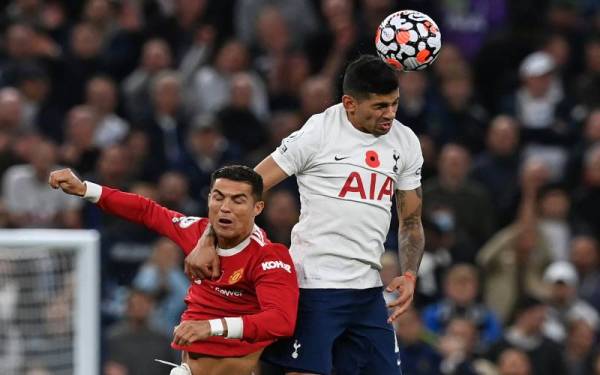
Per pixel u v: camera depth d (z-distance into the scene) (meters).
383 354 24.73
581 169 51.78
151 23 56.47
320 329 24.17
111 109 52.53
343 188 24.14
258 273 23.64
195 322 22.61
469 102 54.41
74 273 34.31
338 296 24.22
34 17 57.00
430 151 50.31
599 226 50.25
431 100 53.09
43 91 52.59
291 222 45.06
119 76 55.56
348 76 24.09
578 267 48.06
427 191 48.38
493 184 50.69
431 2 58.19
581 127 53.62
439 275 45.38
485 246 47.94
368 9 55.94
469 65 57.62
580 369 44.06
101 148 49.38
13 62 53.22
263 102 54.22
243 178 23.38
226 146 50.19
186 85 54.19
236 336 22.81
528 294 47.22
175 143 50.50
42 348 34.28
